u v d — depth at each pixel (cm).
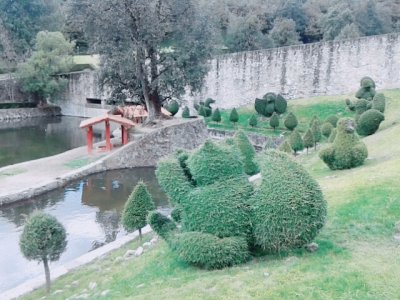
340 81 3528
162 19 2744
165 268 813
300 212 701
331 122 2592
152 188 2066
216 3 5503
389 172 1135
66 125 4588
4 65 5369
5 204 1773
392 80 3288
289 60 3728
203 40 2847
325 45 3550
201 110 3884
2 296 924
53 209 1747
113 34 2688
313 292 591
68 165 2331
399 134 1698
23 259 1252
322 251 728
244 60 3934
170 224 865
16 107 5159
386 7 5456
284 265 691
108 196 1936
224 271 721
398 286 589
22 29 5625
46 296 880
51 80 5094
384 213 866
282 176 726
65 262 1217
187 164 818
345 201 968
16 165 2345
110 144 2706
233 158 790
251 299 594
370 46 3356
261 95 3900
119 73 2800
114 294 756
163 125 2861
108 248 1142
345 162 1393
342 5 5353
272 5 5872
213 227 753
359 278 614
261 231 726
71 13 2747
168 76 2825
